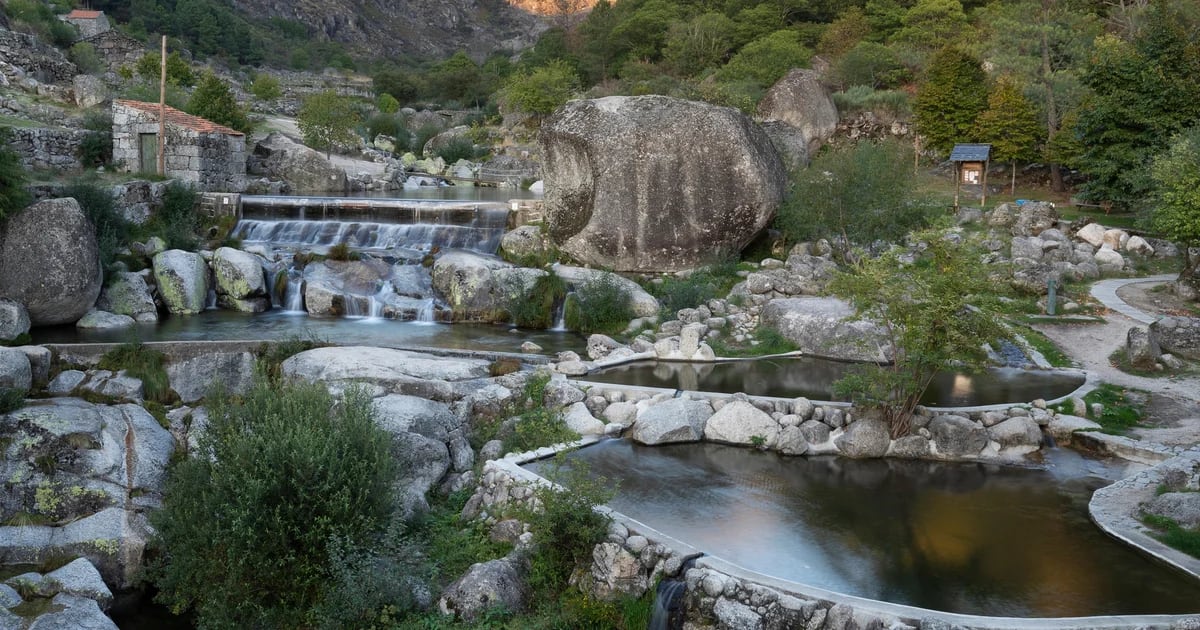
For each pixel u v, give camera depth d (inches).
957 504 513.0
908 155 1077.1
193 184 1183.6
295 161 1627.7
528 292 935.7
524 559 455.5
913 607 379.6
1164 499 484.4
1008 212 1198.3
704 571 411.8
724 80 2317.9
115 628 421.1
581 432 629.3
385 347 773.3
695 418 631.8
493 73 4207.7
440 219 1151.6
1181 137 1057.5
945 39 2420.0
